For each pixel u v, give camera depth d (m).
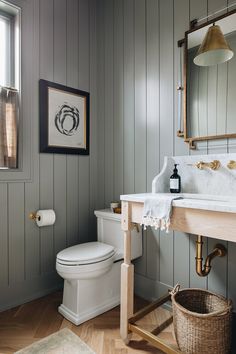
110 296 1.86
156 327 1.58
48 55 2.08
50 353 1.36
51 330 1.57
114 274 1.89
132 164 2.13
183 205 1.21
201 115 1.67
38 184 2.03
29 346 1.42
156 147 1.95
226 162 1.53
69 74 2.23
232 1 1.52
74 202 2.28
